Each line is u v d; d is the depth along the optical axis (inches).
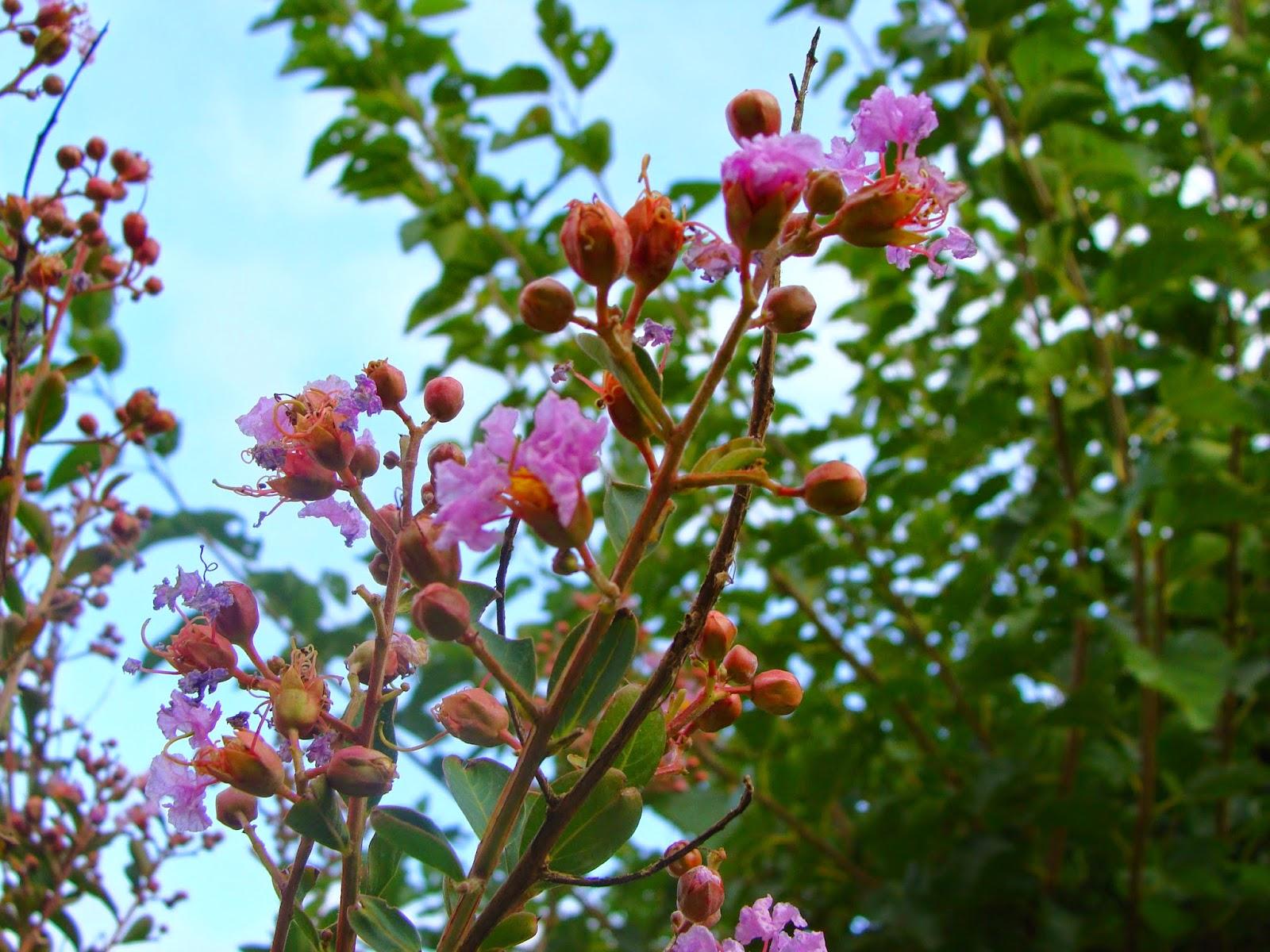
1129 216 191.3
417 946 61.0
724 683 71.7
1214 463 165.5
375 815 62.4
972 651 181.3
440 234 207.9
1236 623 179.5
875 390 227.1
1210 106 202.5
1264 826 177.3
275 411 66.2
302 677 62.6
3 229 114.3
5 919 108.9
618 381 61.4
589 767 56.0
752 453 60.7
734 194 60.0
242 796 65.1
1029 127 182.9
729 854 195.3
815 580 215.5
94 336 147.4
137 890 118.2
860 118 66.4
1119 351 184.2
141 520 126.4
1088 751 180.2
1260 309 202.7
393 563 67.1
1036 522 186.7
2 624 106.1
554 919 183.6
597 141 205.9
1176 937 174.1
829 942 200.2
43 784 122.5
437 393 68.9
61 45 112.3
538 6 216.2
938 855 184.4
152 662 121.1
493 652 66.3
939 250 65.1
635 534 58.3
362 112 216.4
